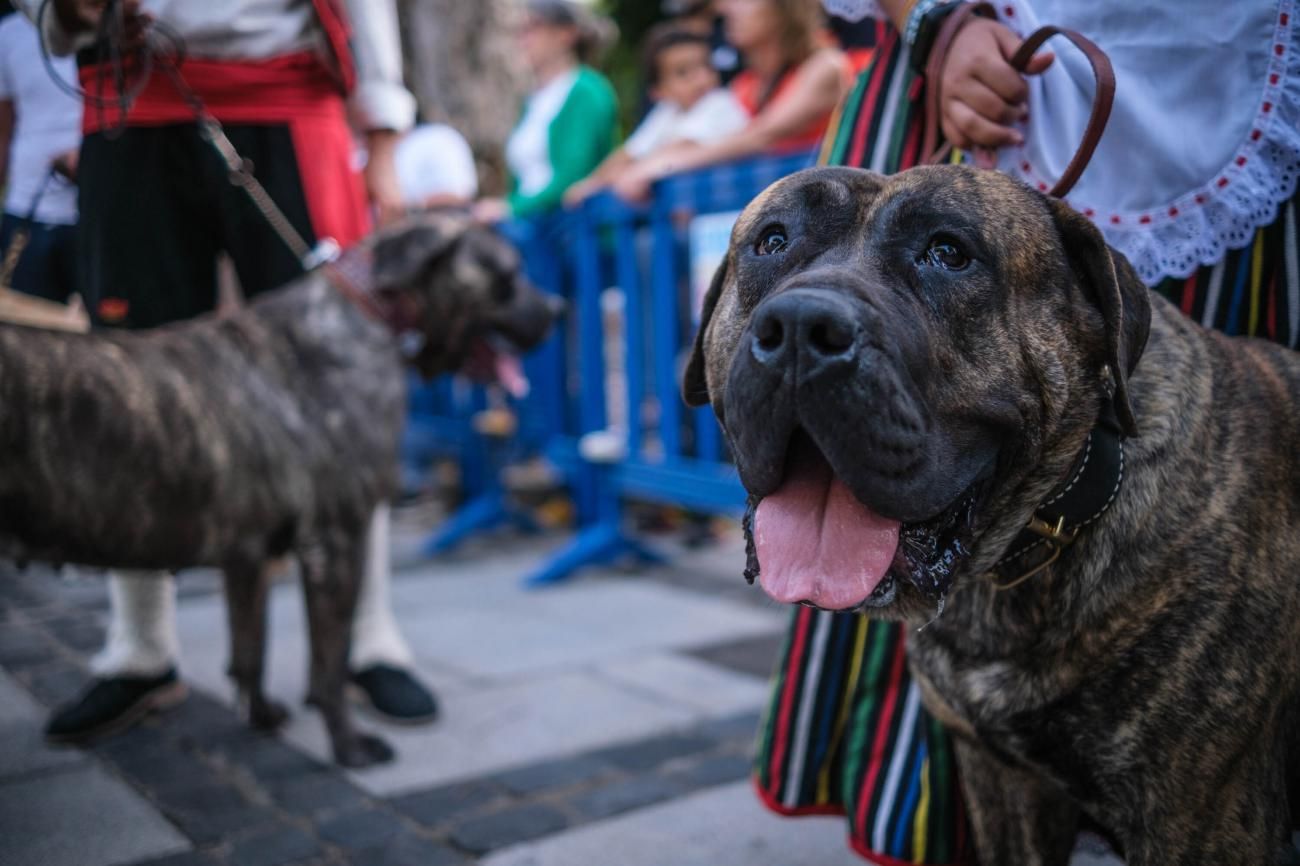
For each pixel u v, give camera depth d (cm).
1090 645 149
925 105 200
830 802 210
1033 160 181
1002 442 147
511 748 292
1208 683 145
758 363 133
